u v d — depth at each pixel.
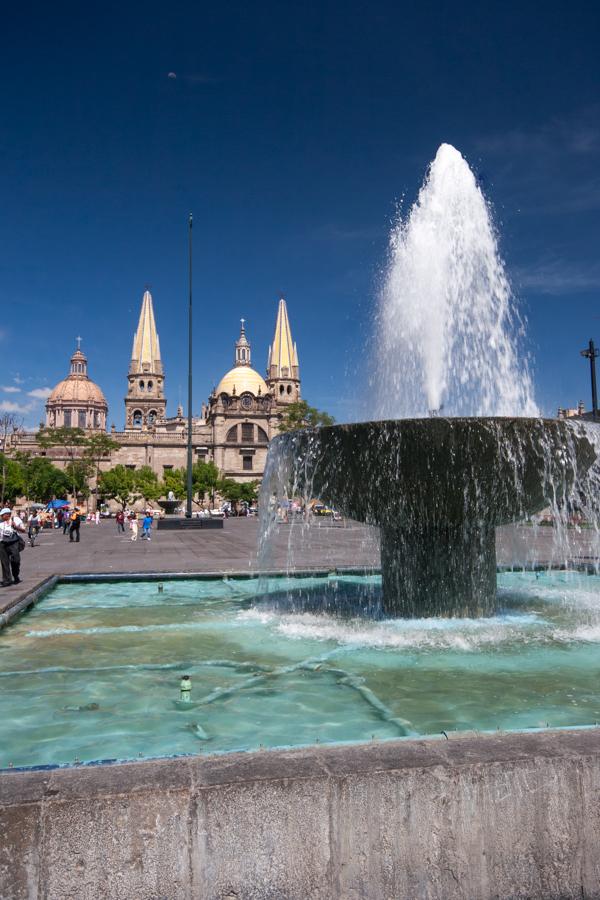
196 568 14.17
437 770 2.72
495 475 7.17
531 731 3.14
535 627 7.64
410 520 7.89
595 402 29.00
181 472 97.56
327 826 2.63
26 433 112.75
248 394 118.75
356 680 5.54
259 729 4.35
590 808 2.82
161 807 2.54
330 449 7.61
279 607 9.41
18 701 5.06
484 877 2.72
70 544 27.09
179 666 6.14
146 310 140.62
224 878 2.56
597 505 8.02
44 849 2.47
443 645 6.77
